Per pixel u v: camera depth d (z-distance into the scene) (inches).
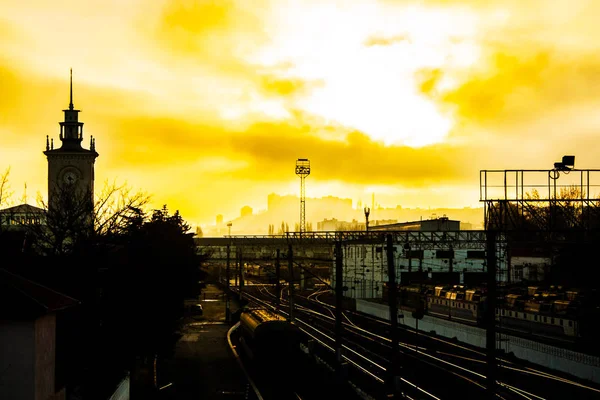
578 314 2153.1
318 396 1646.2
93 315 1409.9
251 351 2087.8
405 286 3481.8
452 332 2573.8
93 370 1358.3
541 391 1642.5
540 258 3479.3
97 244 1590.8
